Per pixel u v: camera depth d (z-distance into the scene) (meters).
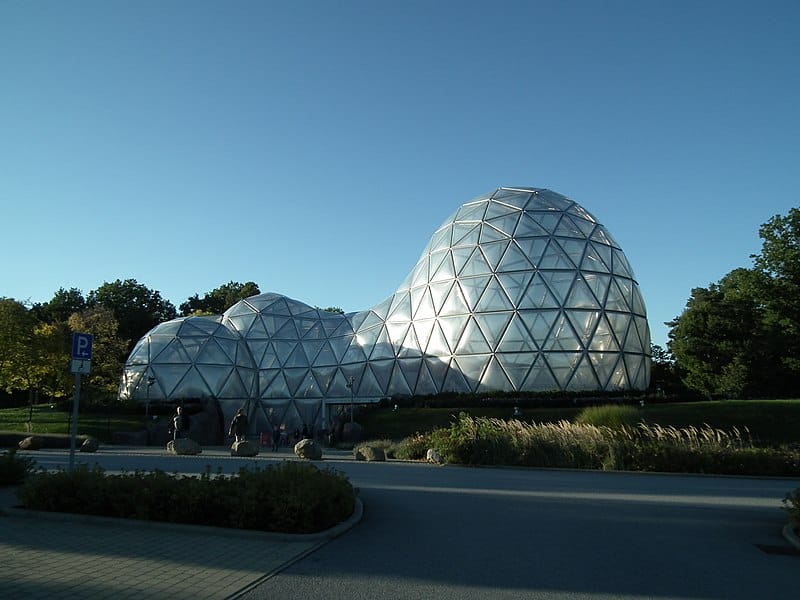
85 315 58.09
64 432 34.47
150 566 7.21
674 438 21.89
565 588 6.75
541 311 36.78
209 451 28.97
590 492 14.71
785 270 40.03
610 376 36.81
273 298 50.69
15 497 11.59
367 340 43.50
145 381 41.41
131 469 17.89
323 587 6.63
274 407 44.59
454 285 39.53
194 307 90.25
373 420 36.91
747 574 7.47
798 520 9.49
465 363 37.88
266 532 8.91
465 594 6.48
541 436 22.03
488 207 42.12
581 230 39.81
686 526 10.48
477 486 15.56
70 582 6.50
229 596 6.24
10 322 41.06
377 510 11.63
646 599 6.44
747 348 44.25
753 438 28.17
